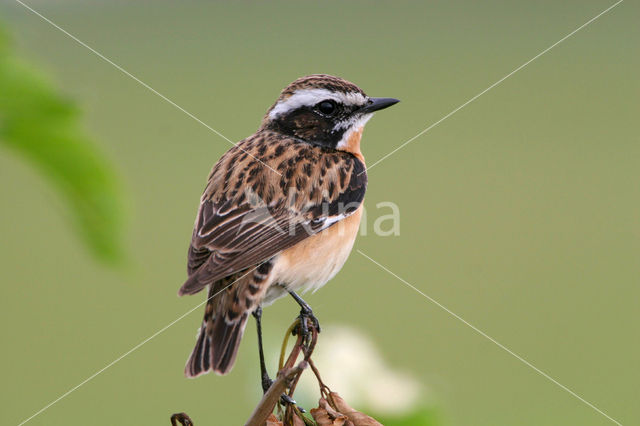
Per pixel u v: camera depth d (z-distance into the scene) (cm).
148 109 2062
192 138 1936
